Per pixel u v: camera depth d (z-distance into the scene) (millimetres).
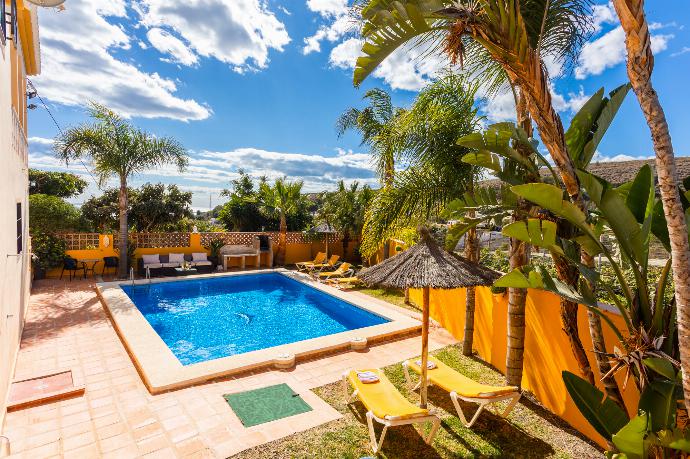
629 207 3492
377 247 7211
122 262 14805
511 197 5027
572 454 4582
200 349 9211
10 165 6246
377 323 10812
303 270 18109
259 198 22703
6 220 5645
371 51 3686
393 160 7730
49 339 8195
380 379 5512
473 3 3559
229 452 4449
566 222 4109
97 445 4559
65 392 5723
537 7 4707
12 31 5906
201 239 18359
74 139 13578
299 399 5797
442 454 4527
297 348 7637
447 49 3607
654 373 3025
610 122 3947
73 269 14602
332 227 19719
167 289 14539
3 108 5480
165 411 5367
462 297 8711
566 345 5379
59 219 14898
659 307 3062
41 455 4355
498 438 4898
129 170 14547
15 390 5824
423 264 4641
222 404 5594
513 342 5809
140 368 6629
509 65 3453
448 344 8414
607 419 3422
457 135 6340
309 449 4543
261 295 14531
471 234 7199
